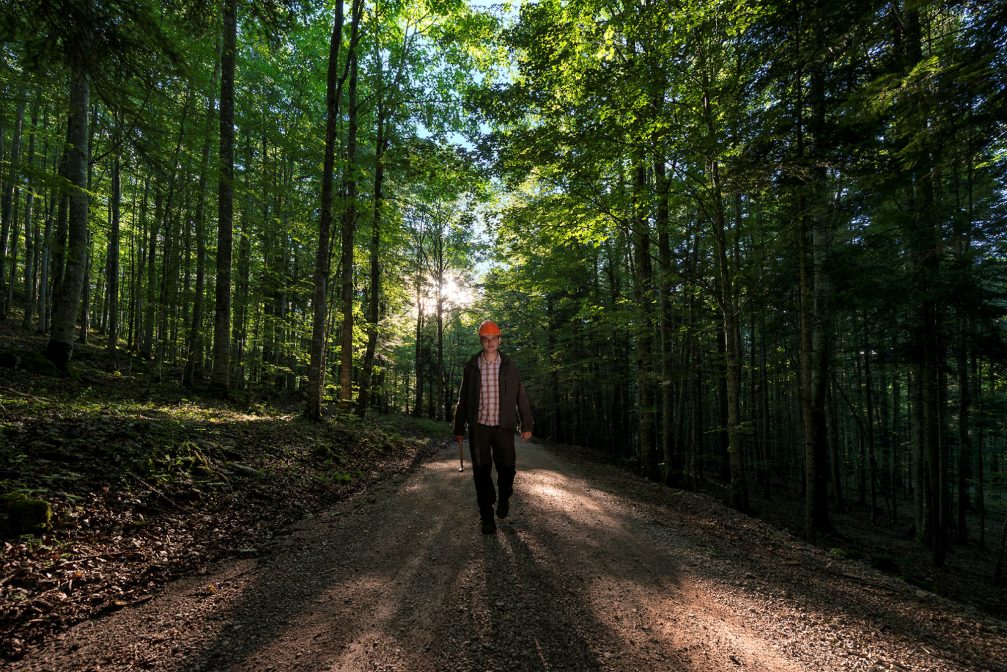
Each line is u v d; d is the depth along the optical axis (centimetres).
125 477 449
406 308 2400
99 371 1170
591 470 1081
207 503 480
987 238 812
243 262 1675
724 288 926
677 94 886
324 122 1714
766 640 253
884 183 679
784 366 1673
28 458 418
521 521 462
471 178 1038
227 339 1174
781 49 650
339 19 1037
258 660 223
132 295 1736
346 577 329
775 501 1627
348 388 1262
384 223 1389
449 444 1498
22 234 1827
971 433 1491
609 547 399
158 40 478
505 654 225
